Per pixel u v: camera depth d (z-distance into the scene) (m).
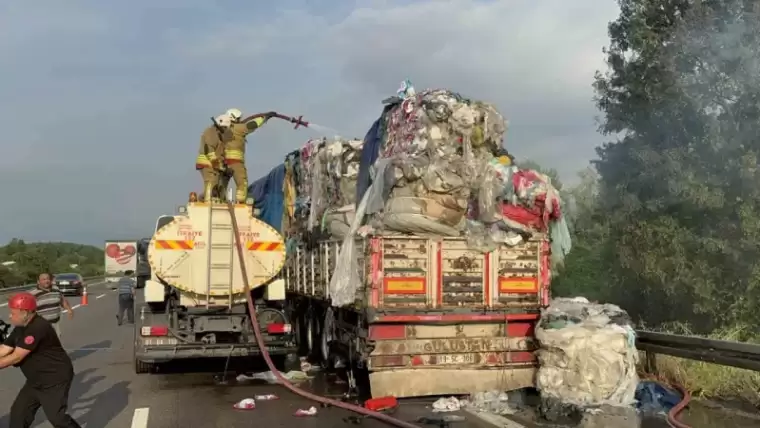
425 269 8.70
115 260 51.16
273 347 11.08
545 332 8.61
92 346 15.91
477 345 8.83
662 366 9.18
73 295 39.06
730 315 9.61
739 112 9.59
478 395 8.75
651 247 10.11
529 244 9.19
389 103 10.23
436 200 8.77
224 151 11.83
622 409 8.08
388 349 8.52
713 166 9.74
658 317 11.00
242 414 8.32
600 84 11.29
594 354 8.30
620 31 11.04
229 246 10.95
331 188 11.70
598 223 12.27
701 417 7.66
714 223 9.79
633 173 10.80
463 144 9.15
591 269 13.05
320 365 11.97
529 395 9.13
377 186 8.98
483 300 8.92
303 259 13.05
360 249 9.02
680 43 9.97
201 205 10.88
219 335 11.09
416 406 8.57
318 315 12.16
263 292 11.34
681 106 9.97
